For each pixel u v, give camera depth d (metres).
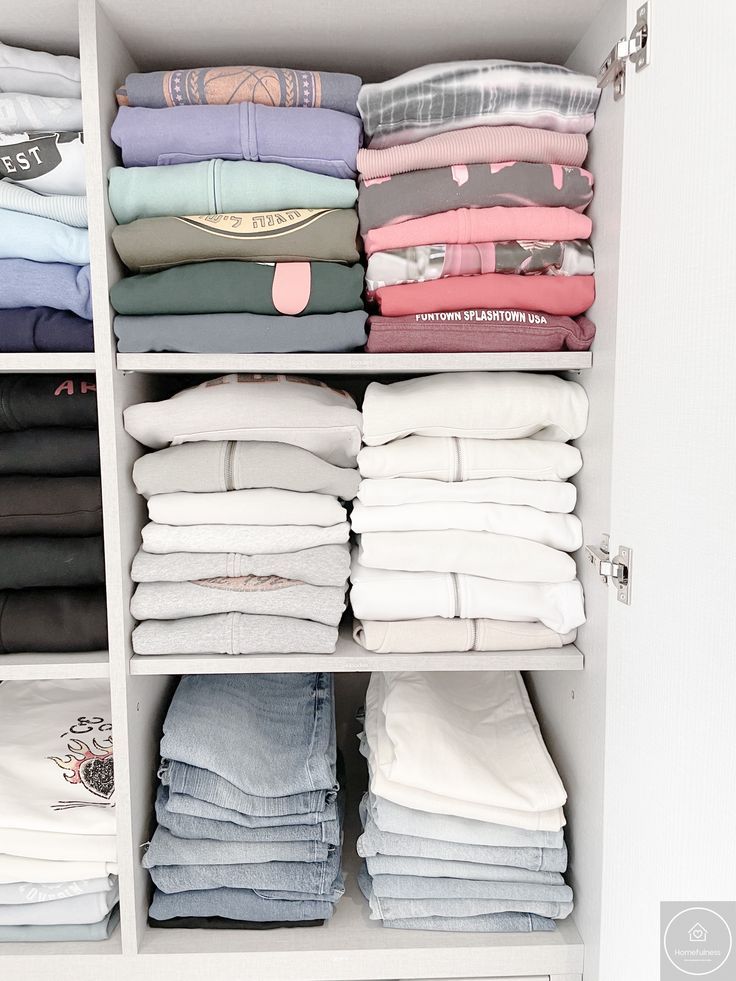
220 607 1.13
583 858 1.16
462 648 1.15
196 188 1.08
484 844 1.17
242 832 1.17
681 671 0.84
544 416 1.15
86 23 1.03
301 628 1.13
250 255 1.10
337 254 1.10
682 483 0.83
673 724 0.86
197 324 1.08
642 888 0.93
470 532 1.17
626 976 0.98
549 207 1.12
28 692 1.42
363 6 1.07
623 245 0.97
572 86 1.09
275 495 1.16
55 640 1.12
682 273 0.83
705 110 0.78
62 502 1.13
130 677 1.13
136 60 1.21
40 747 1.26
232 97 1.11
